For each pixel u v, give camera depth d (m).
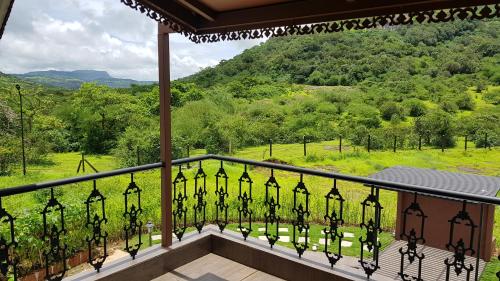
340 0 2.02
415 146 15.32
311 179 10.59
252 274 2.77
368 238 2.43
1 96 16.00
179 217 3.10
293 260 2.63
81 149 17.44
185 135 17.86
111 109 17.45
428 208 6.16
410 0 1.79
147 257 2.70
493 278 5.09
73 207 5.67
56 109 17.47
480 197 1.91
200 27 2.67
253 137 18.20
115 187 9.30
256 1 2.29
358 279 2.35
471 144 14.33
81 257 5.39
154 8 2.38
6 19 1.54
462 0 1.68
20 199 7.46
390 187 2.23
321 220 7.97
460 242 2.13
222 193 3.27
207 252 3.12
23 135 15.41
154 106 18.45
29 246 4.69
